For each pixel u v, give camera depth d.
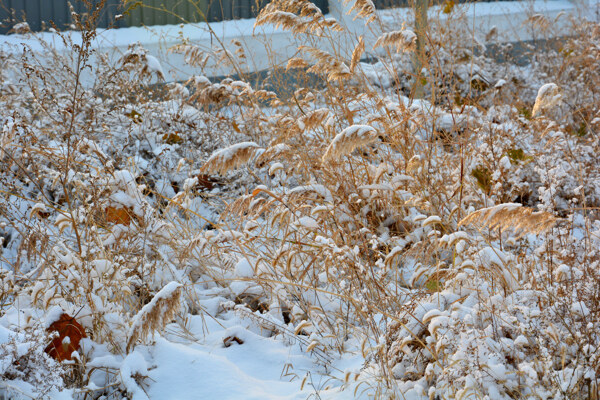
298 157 4.74
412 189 4.62
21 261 4.64
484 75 7.62
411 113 4.91
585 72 7.56
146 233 4.16
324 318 3.91
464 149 4.85
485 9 10.38
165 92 6.83
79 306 3.66
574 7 10.73
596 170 5.01
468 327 3.00
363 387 3.18
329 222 4.37
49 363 2.94
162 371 3.47
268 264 4.19
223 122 6.00
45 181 5.14
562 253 3.47
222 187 5.69
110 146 5.66
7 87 6.06
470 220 2.93
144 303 4.12
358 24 8.71
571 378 2.66
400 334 3.18
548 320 2.98
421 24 6.34
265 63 8.48
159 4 9.16
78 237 3.71
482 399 2.75
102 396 3.32
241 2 9.52
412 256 4.33
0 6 8.54
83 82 7.34
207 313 3.96
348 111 4.86
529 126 5.72
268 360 3.65
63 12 8.84
